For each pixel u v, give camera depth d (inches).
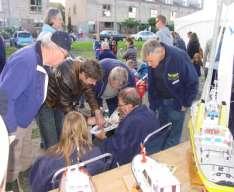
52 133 122.7
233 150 59.9
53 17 141.7
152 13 1883.6
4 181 46.3
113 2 1713.8
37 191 76.8
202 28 313.9
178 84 122.8
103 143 99.7
